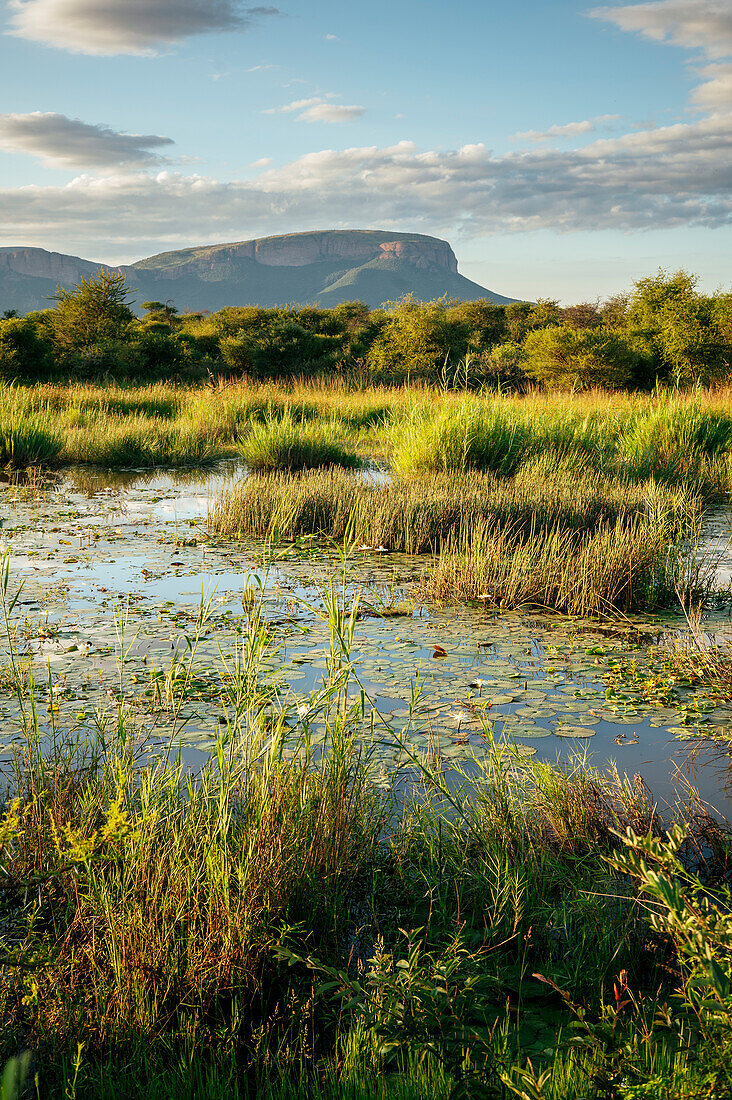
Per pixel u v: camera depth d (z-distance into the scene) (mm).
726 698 4957
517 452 12758
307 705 3807
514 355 33938
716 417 16234
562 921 2764
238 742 3598
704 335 30000
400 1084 2109
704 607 7148
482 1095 2012
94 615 6570
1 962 2402
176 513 11570
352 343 44375
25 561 8500
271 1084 2137
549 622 6652
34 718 3619
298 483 11555
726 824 3371
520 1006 2471
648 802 3604
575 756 4102
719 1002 1740
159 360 38688
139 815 3084
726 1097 1708
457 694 4977
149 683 5035
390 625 6516
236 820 3189
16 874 3002
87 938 2576
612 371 29625
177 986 2428
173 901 2596
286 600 7109
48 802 3342
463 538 8633
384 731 4410
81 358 35188
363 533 9523
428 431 12922
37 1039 2291
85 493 13578
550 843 3244
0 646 5781
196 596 7215
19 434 17047
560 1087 2023
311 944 2715
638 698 4926
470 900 2934
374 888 2922
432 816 3451
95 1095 2123
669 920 1961
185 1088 2121
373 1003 2244
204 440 19406
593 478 11578
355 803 3373
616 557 7328
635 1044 2037
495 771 3684
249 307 57500
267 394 23625
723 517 11172
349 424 21688
